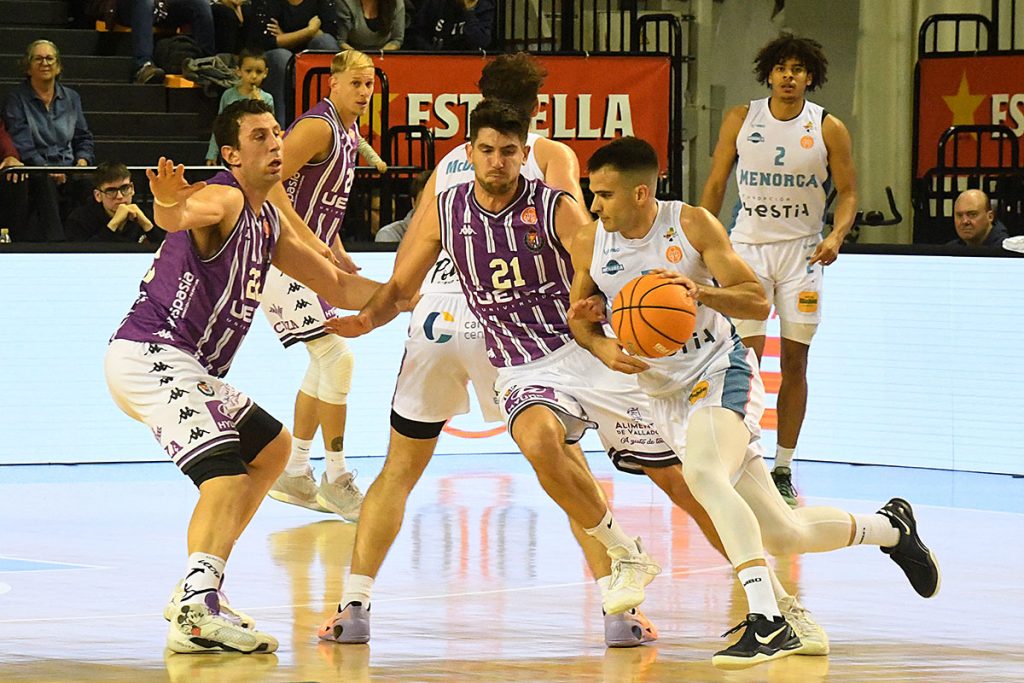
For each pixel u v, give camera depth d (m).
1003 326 19.73
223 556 10.82
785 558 14.62
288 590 13.08
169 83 28.22
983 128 24.45
